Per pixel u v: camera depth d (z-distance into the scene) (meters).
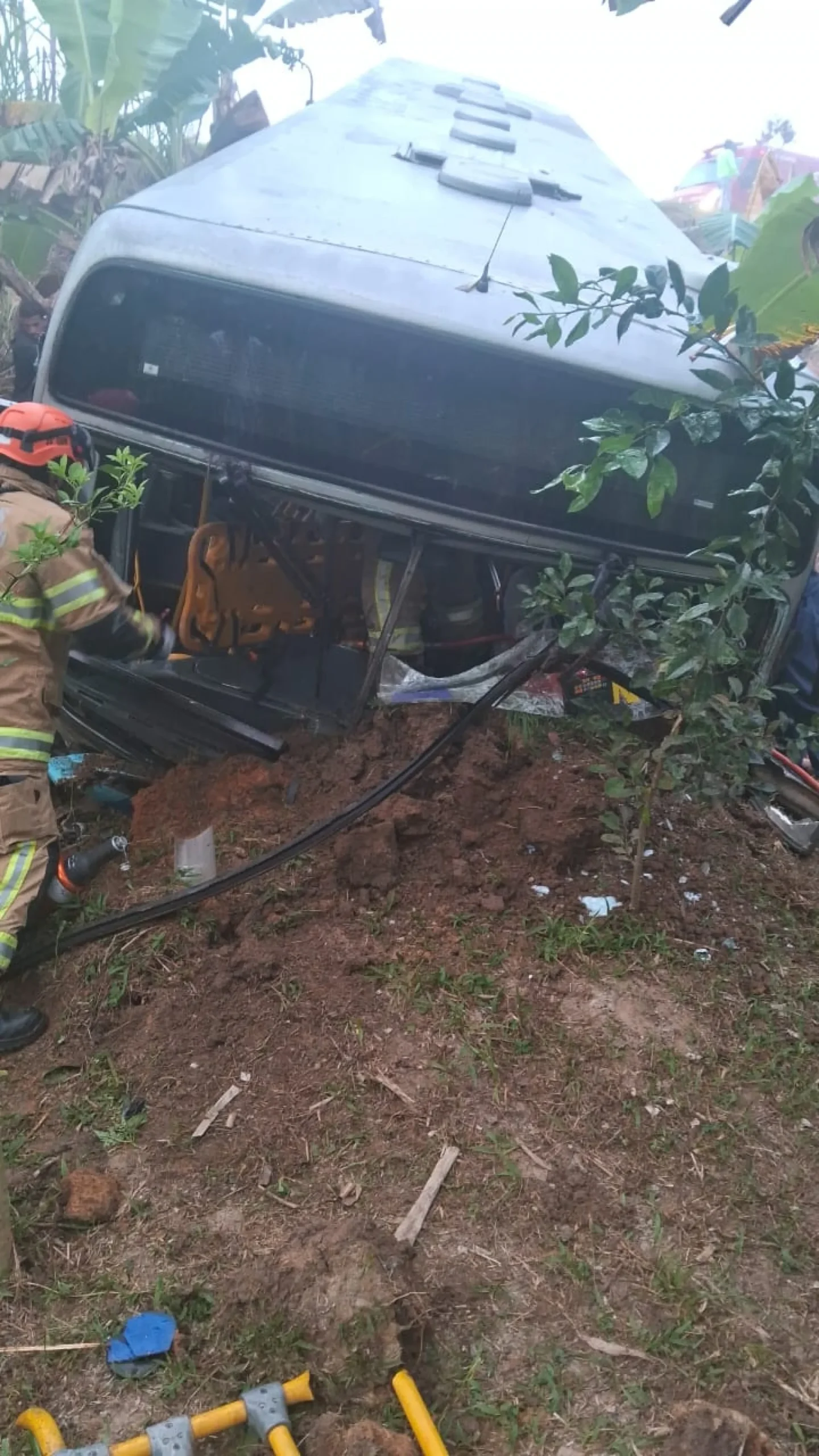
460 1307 2.31
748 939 3.48
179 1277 2.38
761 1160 2.72
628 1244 2.48
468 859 3.56
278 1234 2.45
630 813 3.67
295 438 3.50
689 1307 2.34
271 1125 2.72
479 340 3.27
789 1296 2.39
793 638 3.89
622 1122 2.78
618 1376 2.20
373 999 3.05
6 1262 2.34
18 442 3.03
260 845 3.59
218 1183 2.59
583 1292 2.36
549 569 3.16
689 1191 2.62
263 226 3.46
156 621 3.30
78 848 3.90
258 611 3.94
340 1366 2.11
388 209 3.76
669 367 3.35
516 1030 3.00
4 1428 2.10
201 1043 2.96
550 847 3.56
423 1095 2.80
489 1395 2.16
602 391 3.35
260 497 3.62
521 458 3.45
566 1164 2.66
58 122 6.90
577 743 3.90
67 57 6.91
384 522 3.53
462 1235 2.47
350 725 3.90
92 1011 3.09
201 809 3.84
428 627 4.09
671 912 3.50
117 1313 2.31
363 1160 2.63
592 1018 3.07
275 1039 2.94
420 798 3.68
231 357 3.46
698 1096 2.88
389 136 4.62
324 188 3.83
